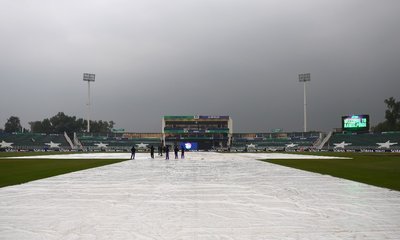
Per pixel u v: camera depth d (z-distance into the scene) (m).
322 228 8.70
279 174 24.61
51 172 26.61
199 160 47.72
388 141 106.38
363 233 8.19
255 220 9.62
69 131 174.88
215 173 25.72
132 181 20.02
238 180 20.50
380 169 29.25
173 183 18.92
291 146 125.06
